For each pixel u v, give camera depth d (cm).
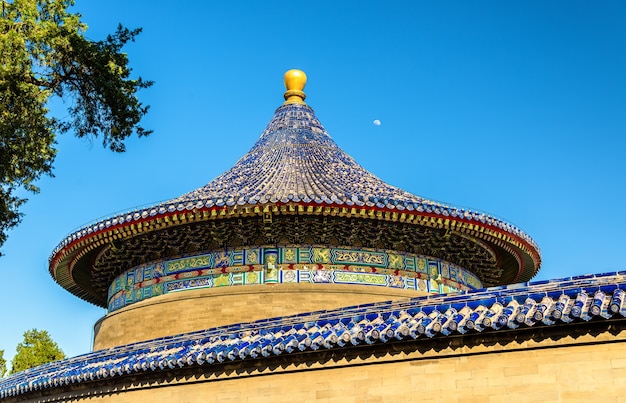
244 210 3020
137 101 2625
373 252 3203
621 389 1742
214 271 3183
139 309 3272
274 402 2177
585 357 1800
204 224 3159
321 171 3522
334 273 3120
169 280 3275
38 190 2703
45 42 2409
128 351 2648
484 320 1875
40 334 6353
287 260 3128
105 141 2677
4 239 2694
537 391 1830
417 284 3247
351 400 2059
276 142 3841
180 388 2381
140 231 3206
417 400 1969
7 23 2344
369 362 2062
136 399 2478
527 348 1869
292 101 4159
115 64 2527
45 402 2834
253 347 2192
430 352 1984
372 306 2181
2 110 2398
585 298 1831
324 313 2252
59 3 2514
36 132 2530
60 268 3825
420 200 3198
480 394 1894
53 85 2552
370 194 3222
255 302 3042
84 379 2603
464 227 3200
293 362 2173
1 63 2300
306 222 3105
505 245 3512
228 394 2269
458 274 3472
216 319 3050
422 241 3281
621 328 1764
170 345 2517
